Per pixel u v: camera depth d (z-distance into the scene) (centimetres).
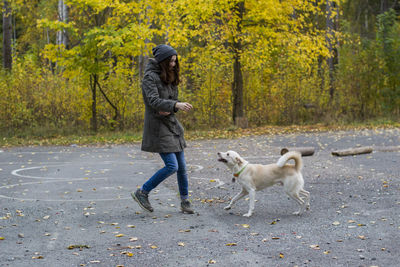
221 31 1617
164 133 515
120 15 1616
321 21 2342
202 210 558
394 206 554
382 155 1014
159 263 373
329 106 1875
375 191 643
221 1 1520
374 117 1900
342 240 425
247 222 499
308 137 1427
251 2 1627
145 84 512
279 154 1085
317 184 705
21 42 3075
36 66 1809
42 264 375
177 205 587
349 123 1820
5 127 1581
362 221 491
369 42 2014
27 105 1619
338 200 596
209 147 1242
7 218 529
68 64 1549
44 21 1490
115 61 1741
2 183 761
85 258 388
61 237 452
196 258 383
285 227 475
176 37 1495
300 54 1689
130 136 1506
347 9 3512
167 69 520
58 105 1653
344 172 804
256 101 1861
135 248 412
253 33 1645
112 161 1013
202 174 823
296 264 365
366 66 1895
